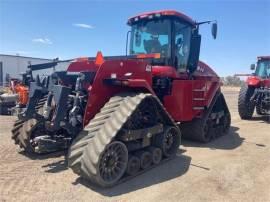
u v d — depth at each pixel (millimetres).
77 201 3904
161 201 4039
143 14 6723
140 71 5355
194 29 7184
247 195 4363
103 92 4957
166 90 6676
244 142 7734
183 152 6570
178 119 6531
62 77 5172
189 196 4242
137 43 6945
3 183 4379
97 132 4344
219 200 4160
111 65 4961
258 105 11820
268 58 12508
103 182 4230
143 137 4977
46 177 4645
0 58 28172
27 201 3848
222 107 8609
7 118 10352
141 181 4703
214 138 8086
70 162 4340
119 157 4531
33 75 5898
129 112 4531
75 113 4680
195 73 7664
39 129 5637
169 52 6453
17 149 6062
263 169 5523
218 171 5328
